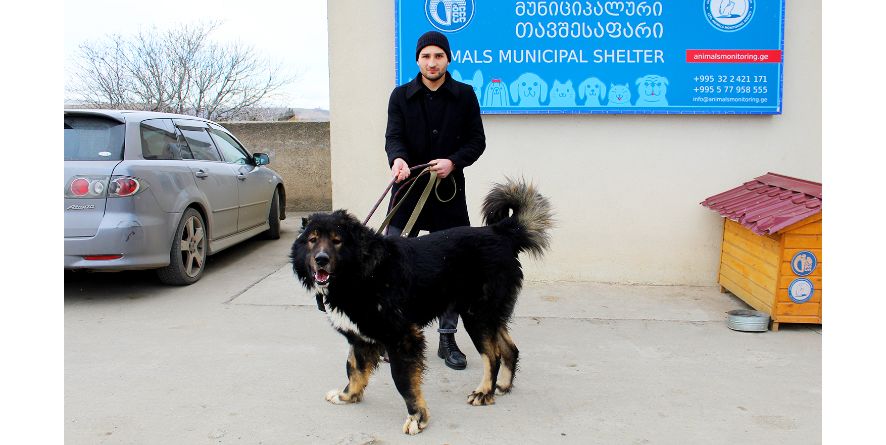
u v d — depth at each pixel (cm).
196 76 1608
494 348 367
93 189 519
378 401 367
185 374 398
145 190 544
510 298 375
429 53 406
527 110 593
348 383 373
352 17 595
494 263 366
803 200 481
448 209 434
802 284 477
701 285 616
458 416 347
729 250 580
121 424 331
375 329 326
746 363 421
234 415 344
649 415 346
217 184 674
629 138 602
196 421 336
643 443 315
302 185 1133
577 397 371
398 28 582
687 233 612
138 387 378
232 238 722
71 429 325
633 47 583
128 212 529
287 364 417
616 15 579
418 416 328
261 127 1118
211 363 417
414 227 440
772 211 491
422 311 349
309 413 349
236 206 727
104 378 390
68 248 514
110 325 492
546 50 585
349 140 611
